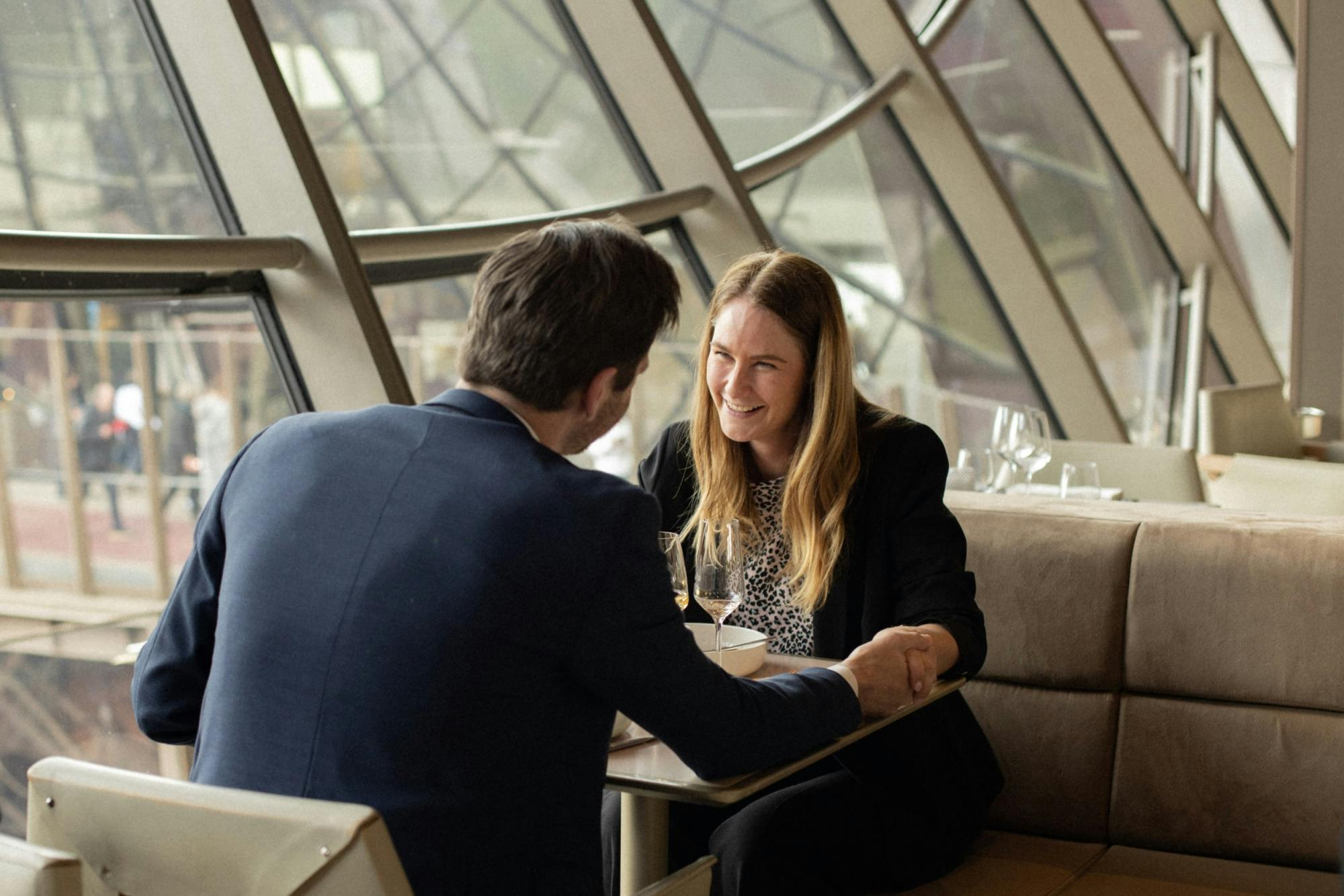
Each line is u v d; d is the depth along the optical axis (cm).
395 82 325
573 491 122
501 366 129
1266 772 193
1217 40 738
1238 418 491
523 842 120
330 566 123
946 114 504
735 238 380
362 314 246
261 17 302
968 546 215
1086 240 620
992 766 200
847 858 179
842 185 480
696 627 182
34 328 479
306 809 99
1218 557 198
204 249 225
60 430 500
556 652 120
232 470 138
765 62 445
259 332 253
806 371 197
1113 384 632
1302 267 443
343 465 128
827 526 192
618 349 131
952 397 530
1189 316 686
